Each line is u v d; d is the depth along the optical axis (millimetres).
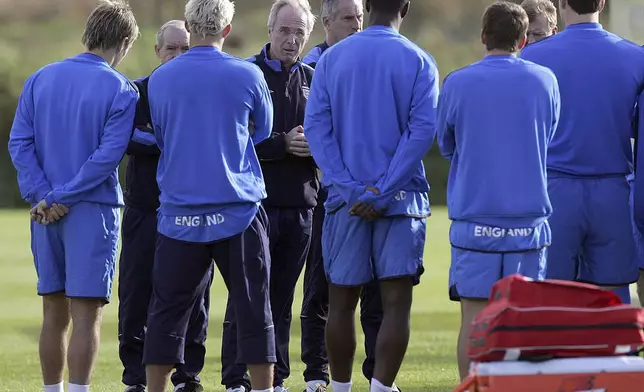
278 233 25609
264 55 25922
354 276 21766
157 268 21438
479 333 16219
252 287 21500
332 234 21984
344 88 21469
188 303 21531
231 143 21266
